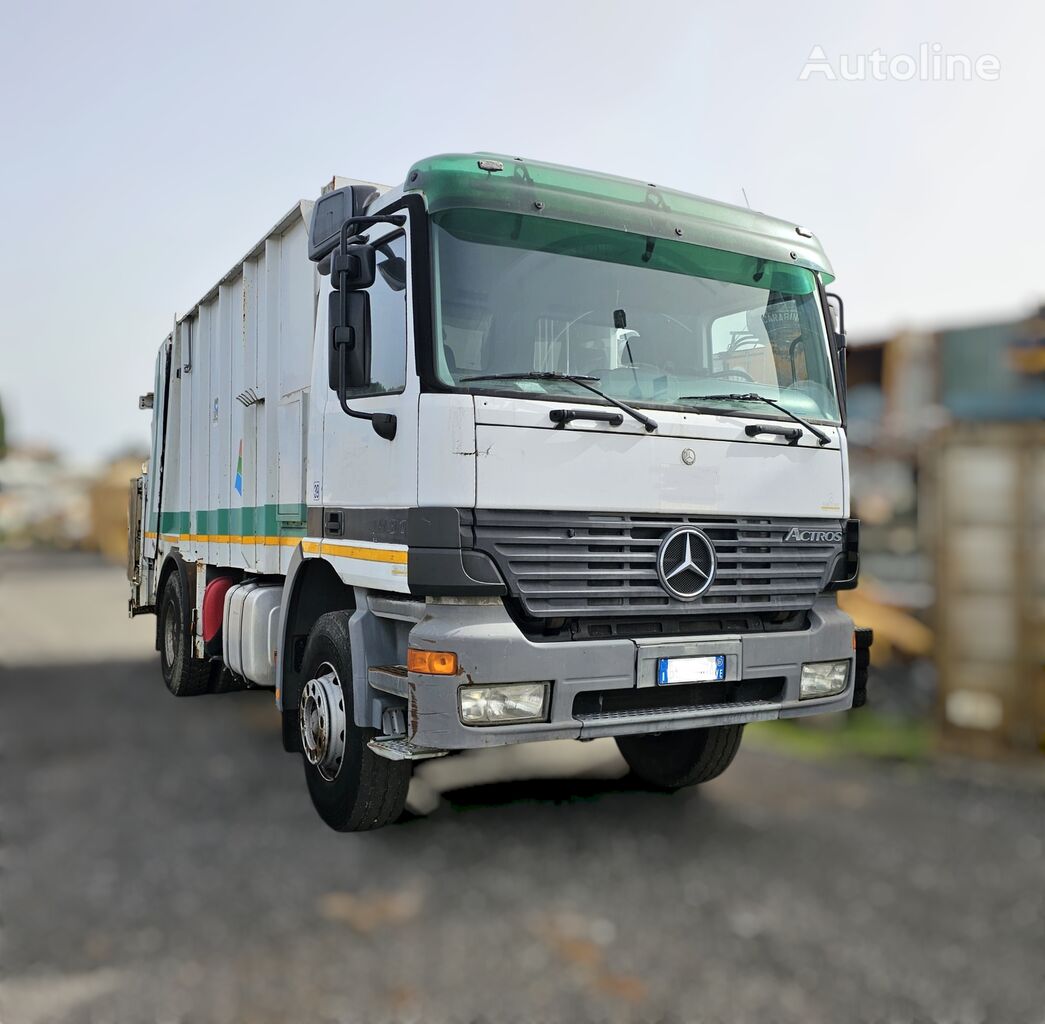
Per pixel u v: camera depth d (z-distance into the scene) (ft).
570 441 14.10
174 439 29.55
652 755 18.89
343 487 16.05
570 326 14.84
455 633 13.32
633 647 14.20
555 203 15.05
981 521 20.42
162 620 29.50
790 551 16.03
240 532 22.48
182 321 28.78
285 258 20.04
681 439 14.94
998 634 20.16
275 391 20.35
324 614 17.07
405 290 14.30
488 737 13.30
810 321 17.24
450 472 13.44
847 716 22.45
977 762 19.80
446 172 14.40
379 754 14.30
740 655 15.11
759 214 17.43
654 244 15.80
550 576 13.85
